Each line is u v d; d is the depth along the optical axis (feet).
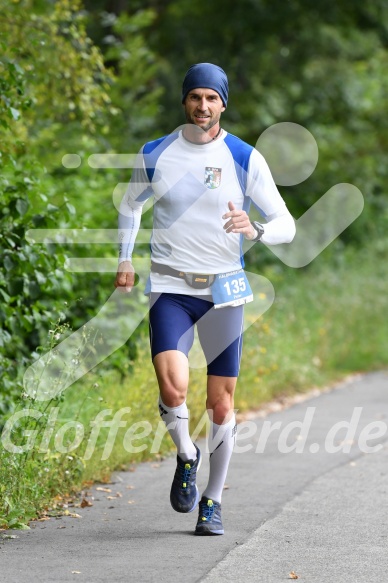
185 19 149.69
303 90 154.92
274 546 41.45
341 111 159.94
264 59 153.17
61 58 70.44
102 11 129.49
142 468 58.03
